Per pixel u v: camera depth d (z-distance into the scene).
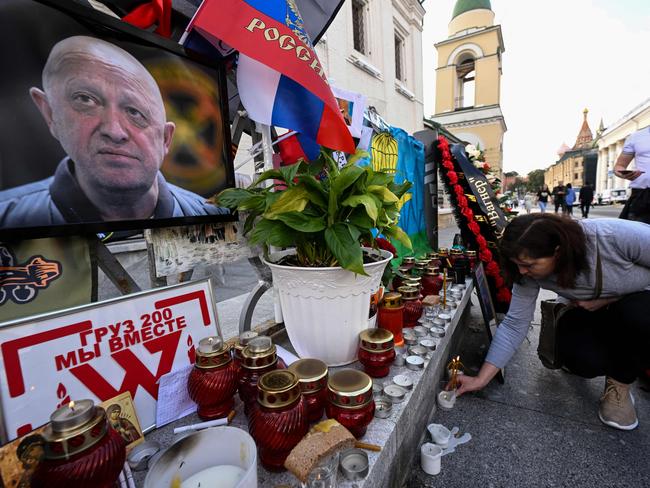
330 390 0.83
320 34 1.69
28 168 0.80
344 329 1.11
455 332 2.09
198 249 1.22
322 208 1.07
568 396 1.79
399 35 9.10
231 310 2.60
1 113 0.75
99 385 0.82
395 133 2.71
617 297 1.48
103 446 0.56
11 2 0.76
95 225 0.91
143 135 1.02
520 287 1.58
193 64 1.17
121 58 0.96
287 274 1.06
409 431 1.14
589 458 1.34
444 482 1.23
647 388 1.83
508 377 2.00
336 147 1.22
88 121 0.90
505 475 1.27
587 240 1.39
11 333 0.71
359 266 0.92
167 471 0.64
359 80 6.77
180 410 0.94
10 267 0.83
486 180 2.81
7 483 0.55
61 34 0.84
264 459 0.74
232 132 1.64
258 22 1.01
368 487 0.73
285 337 1.55
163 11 1.16
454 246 2.87
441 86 21.44
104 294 2.20
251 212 1.24
